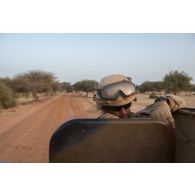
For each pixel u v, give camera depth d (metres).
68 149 1.34
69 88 147.62
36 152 8.60
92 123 1.35
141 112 2.00
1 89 29.88
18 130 13.42
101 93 1.62
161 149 1.37
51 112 23.98
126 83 1.62
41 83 54.69
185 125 1.79
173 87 45.06
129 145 1.36
